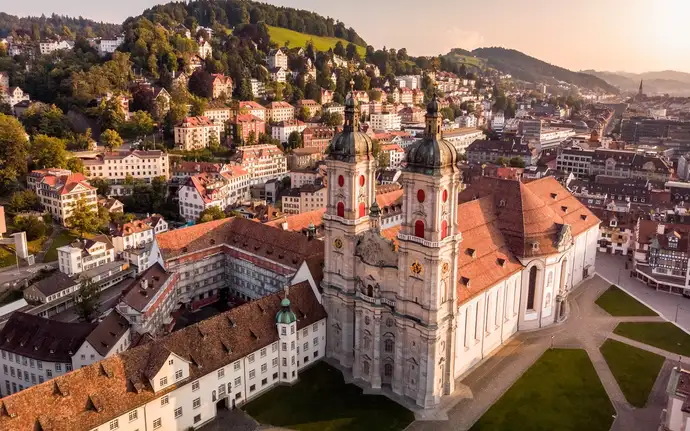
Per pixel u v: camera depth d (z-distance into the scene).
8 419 76.81
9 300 150.62
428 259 96.00
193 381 94.38
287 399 105.19
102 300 158.00
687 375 89.12
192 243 147.38
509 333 128.75
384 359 109.00
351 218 108.38
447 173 92.88
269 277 141.50
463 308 109.38
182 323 139.25
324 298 117.81
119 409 85.31
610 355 121.62
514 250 128.25
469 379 112.12
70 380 83.50
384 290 106.12
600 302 148.88
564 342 127.12
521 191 135.38
